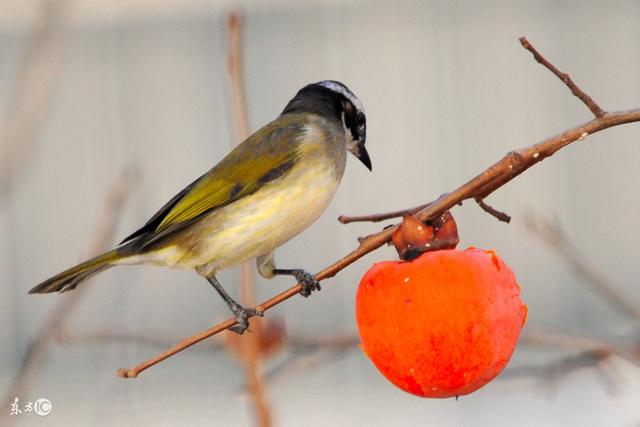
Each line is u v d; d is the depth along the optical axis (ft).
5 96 41.11
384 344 20.34
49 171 43.01
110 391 39.83
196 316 41.96
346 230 43.32
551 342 27.30
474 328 19.84
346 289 42.75
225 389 40.45
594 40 44.04
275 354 24.34
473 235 43.37
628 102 43.96
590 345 26.81
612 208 43.75
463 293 19.93
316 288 30.17
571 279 41.70
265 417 23.73
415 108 43.75
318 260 43.04
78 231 43.09
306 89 32.50
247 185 29.66
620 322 40.70
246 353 24.03
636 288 43.47
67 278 28.86
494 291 20.12
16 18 41.34
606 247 43.68
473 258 20.43
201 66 43.52
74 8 43.01
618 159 43.88
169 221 29.81
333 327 42.34
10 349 42.39
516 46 43.93
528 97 43.83
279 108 43.47
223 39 42.34
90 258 28.81
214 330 22.53
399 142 43.73
